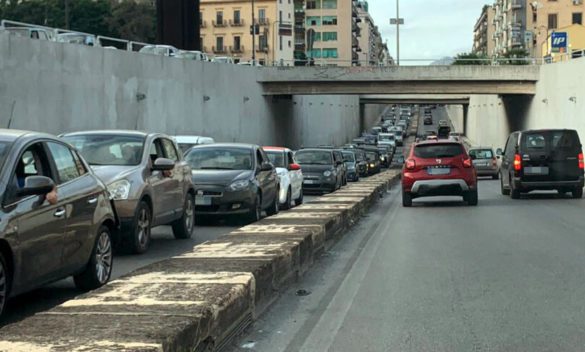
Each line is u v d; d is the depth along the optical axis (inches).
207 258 311.4
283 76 2079.2
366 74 2032.5
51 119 1284.4
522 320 269.0
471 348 232.5
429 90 2033.7
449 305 295.9
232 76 1958.7
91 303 220.2
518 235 522.3
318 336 249.6
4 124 1176.2
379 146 2536.9
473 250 450.0
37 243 253.8
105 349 167.2
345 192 815.7
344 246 484.1
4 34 1180.5
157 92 1624.0
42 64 1263.5
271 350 232.2
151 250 453.1
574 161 848.3
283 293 323.0
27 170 265.0
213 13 4557.1
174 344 180.4
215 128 1882.4
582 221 614.5
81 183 306.0
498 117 2610.7
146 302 220.7
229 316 231.1
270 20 4495.6
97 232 313.1
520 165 851.4
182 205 504.1
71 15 3555.6
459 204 812.6
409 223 620.1
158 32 2062.0
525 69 1939.0
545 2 3964.1
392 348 233.6
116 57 1477.6
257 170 633.0
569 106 1670.8
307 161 1080.2
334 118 3097.9
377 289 332.5
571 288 328.2
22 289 247.8
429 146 776.9
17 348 168.6
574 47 2960.1
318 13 5073.8
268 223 463.8
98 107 1416.1
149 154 459.5
